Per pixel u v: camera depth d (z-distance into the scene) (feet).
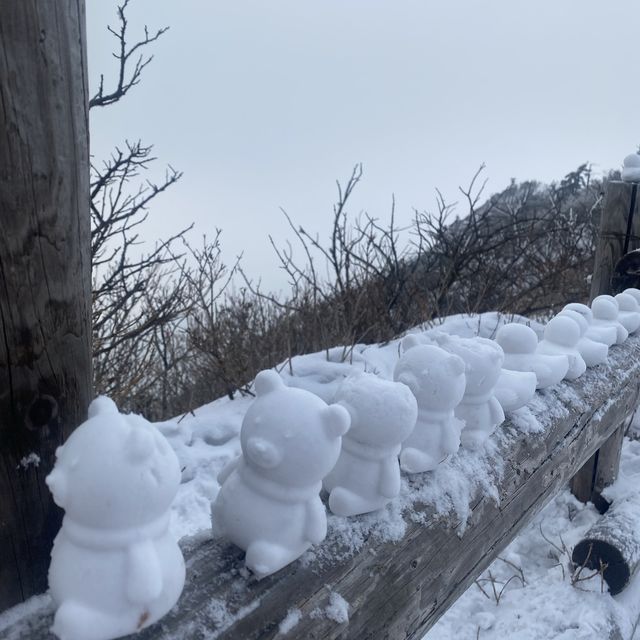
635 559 8.27
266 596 3.62
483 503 5.32
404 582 4.39
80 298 3.81
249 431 3.64
